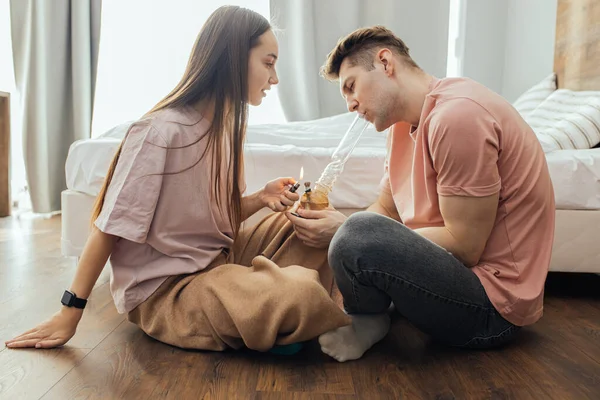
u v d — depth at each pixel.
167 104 1.17
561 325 1.35
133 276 1.16
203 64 1.16
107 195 1.11
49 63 3.37
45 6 3.33
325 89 3.24
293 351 1.11
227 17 1.16
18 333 1.24
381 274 1.04
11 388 0.94
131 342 1.19
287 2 3.16
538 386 0.98
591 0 2.14
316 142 1.92
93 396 0.92
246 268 1.15
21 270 1.87
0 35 3.56
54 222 3.04
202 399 0.91
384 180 1.43
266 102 3.36
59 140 3.44
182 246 1.16
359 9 3.16
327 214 1.25
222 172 1.25
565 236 1.61
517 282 1.09
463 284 1.06
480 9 3.08
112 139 1.86
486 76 3.12
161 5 3.38
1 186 3.25
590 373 1.04
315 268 1.28
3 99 3.20
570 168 1.61
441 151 1.02
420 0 3.09
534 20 2.80
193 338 1.13
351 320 1.08
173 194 1.14
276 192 1.37
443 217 1.07
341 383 0.99
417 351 1.16
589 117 1.87
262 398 0.92
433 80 1.17
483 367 1.07
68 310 1.13
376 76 1.15
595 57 2.10
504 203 1.09
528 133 1.11
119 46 3.43
